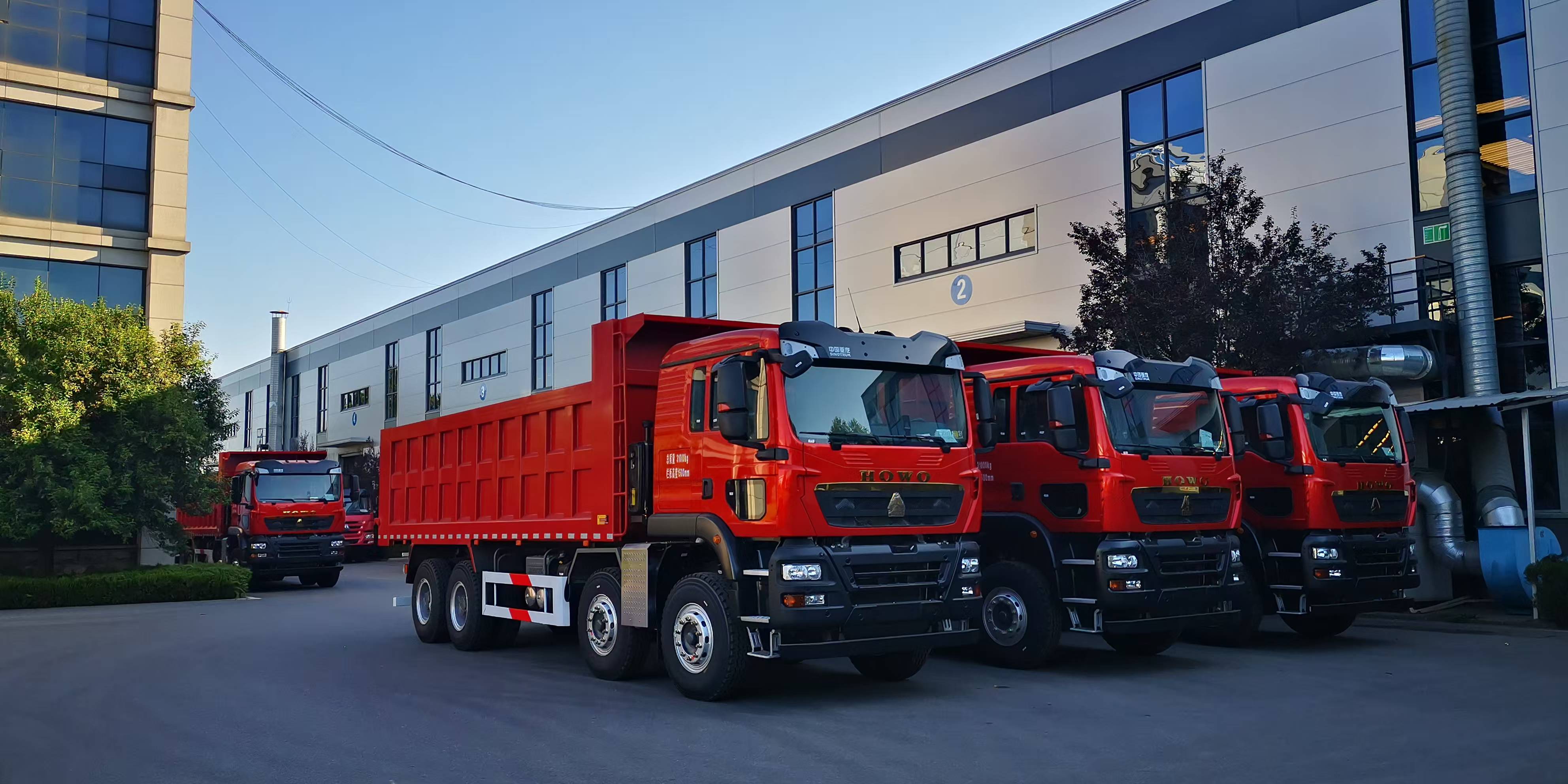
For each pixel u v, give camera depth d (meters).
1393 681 10.38
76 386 22.22
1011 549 11.76
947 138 25.67
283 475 26.16
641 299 35.38
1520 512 15.95
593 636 10.99
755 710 9.02
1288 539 13.02
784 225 30.02
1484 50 18.02
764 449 8.88
